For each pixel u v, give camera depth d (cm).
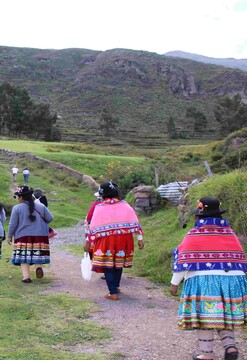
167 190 1866
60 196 3047
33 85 17562
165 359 482
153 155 6169
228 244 458
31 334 544
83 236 1725
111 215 754
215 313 433
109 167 3694
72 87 17662
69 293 775
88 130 12488
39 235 856
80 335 552
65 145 5875
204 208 473
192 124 13925
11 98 9906
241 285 449
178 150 6681
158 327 597
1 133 9531
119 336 556
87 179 3509
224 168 2906
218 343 539
